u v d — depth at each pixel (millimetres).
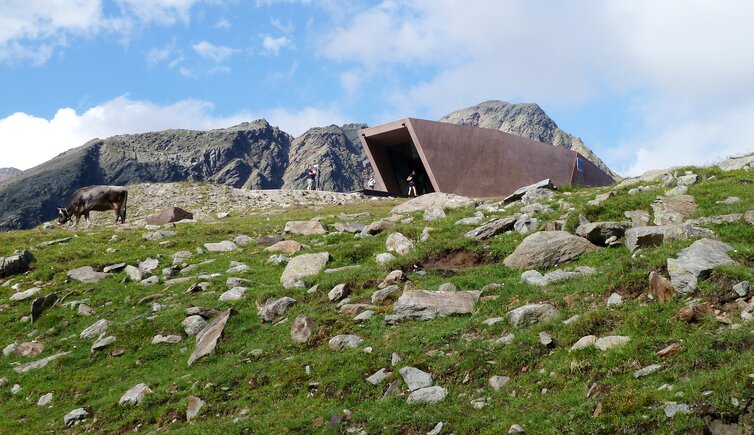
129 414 14789
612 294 13883
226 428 12742
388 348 14500
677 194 21234
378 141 55344
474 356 13008
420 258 20844
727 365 10062
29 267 26281
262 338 17281
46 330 20859
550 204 24453
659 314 12312
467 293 16656
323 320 17000
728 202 19062
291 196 51500
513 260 18719
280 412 13141
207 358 16734
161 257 26656
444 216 26984
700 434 8758
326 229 29266
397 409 12133
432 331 14852
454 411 11609
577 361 11711
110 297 22547
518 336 13320
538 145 55438
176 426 13883
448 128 50656
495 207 27344
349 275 20109
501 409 11297
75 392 16719
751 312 11562
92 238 30859
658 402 9609
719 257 13836
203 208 47375
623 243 18312
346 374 13828
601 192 25234
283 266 23828
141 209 49281
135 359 17953
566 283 15938
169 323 19359
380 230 26750
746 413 8766
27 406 16469
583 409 10188
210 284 22172
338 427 11945
